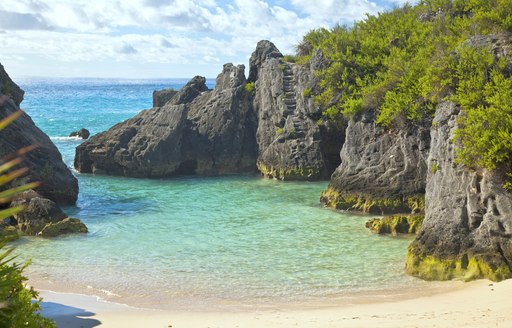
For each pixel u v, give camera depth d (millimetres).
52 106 140250
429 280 18375
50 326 8398
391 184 30172
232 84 48969
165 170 43844
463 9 38000
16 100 41062
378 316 14102
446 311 14258
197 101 50719
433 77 25047
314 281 18391
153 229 26125
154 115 46312
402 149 30828
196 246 23000
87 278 18922
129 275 19219
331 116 40969
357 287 17719
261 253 21859
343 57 41594
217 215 29156
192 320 14539
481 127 21328
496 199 19281
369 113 34000
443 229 19484
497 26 29344
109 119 100625
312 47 48125
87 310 15633
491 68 24406
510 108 21234
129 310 15688
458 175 21062
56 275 19266
